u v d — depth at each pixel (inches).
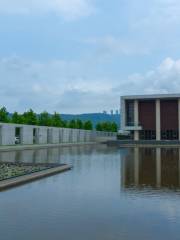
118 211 403.9
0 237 305.3
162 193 520.7
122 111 3088.1
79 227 337.4
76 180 659.4
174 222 357.1
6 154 1462.8
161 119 3058.6
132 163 1041.5
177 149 2014.0
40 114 3417.8
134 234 315.6
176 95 2933.1
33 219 367.2
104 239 300.8
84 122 4598.9
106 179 676.1
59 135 2886.3
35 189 552.1
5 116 2824.8
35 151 1736.0
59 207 422.6
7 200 463.2
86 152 1673.2
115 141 2824.8
